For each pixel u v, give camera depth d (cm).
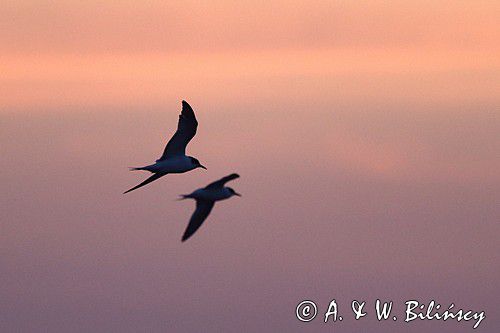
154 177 2894
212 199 2362
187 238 2338
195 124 2883
